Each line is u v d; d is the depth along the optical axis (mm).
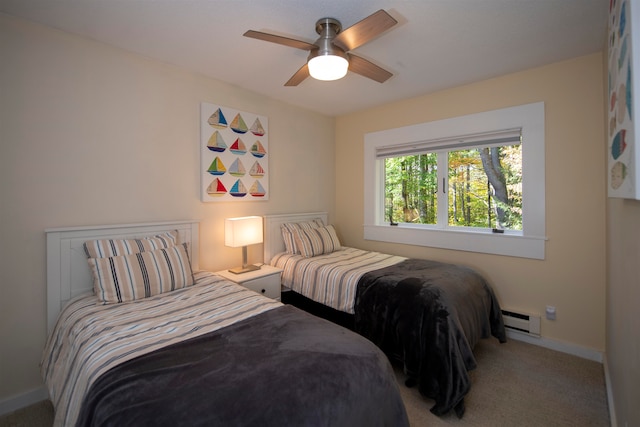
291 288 2805
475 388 1923
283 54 2201
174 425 814
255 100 2996
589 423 1616
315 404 934
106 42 2023
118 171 2119
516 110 2523
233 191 2812
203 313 1570
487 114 2672
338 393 998
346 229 3871
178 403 881
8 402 1711
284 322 1458
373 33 1574
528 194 2488
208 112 2602
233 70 2484
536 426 1597
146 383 970
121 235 2096
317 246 3072
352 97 3143
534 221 2471
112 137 2086
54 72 1844
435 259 3070
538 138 2432
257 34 1550
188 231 2477
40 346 1811
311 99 3203
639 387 985
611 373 1756
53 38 1837
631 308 1128
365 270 2432
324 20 1736
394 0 1592
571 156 2305
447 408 1622
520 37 1975
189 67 2422
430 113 3029
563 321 2371
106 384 985
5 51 1683
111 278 1752
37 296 1803
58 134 1864
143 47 2094
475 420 1644
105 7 1640
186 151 2490
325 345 1237
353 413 1006
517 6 1651
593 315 2250
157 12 1691
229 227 2637
